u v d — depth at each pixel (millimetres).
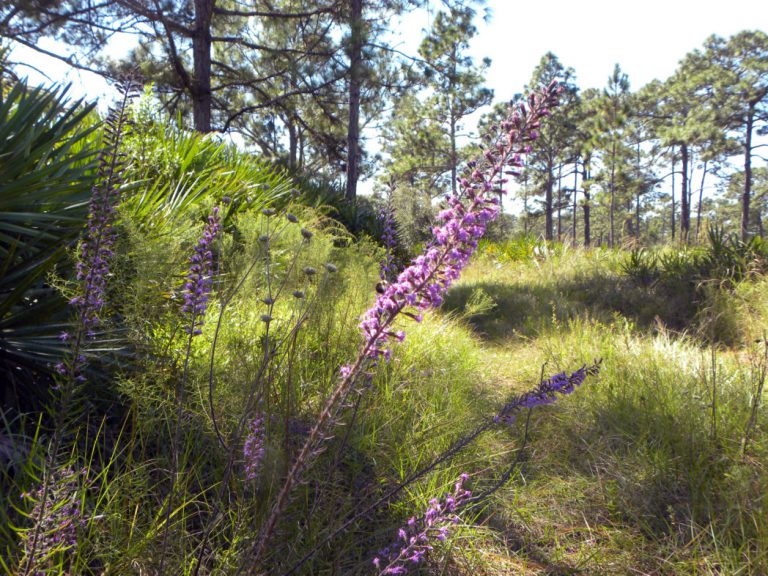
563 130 44844
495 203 1294
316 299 3375
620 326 6332
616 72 35656
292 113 16266
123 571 1822
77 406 2512
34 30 10992
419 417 3555
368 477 2859
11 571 1582
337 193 11039
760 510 2523
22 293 2525
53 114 3482
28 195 2855
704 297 7461
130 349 2662
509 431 3697
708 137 39562
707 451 3180
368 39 14484
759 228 56031
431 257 1345
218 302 3119
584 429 3699
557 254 12789
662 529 2705
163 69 13758
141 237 2643
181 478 2254
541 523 2785
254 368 2908
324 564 2160
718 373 4215
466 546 2531
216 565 2055
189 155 5910
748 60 41844
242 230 4023
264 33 16422
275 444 2414
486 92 34938
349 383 1519
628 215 61219
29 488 2000
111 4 11648
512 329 7098
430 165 36000
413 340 4629
